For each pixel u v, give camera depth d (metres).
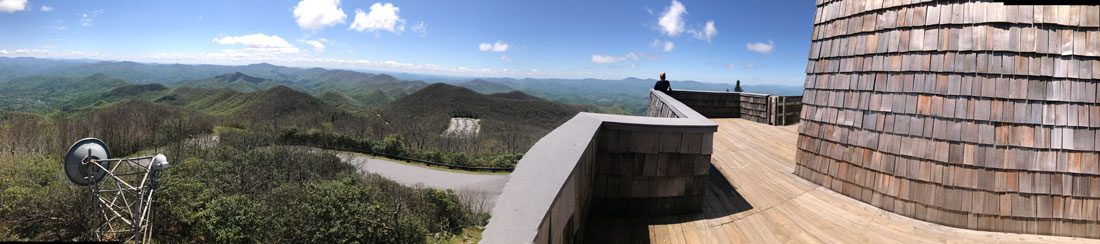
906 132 2.88
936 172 2.74
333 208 12.74
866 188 3.12
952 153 2.69
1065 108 2.48
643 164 2.62
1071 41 2.49
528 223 0.86
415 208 16.28
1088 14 2.49
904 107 2.90
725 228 2.61
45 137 26.67
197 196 13.87
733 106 8.79
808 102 3.76
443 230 15.14
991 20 2.59
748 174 3.87
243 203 13.64
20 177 14.77
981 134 2.61
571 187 1.43
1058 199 2.49
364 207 13.17
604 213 2.65
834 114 3.44
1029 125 2.53
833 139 3.44
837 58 3.44
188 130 32.78
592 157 2.23
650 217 2.69
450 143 47.97
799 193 3.34
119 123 32.16
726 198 3.16
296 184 18.52
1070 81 2.47
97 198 10.66
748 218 2.79
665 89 6.72
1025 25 2.53
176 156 24.22
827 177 3.48
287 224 12.62
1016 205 2.55
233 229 12.43
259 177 19.44
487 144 50.41
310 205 12.96
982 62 2.61
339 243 11.97
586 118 2.67
